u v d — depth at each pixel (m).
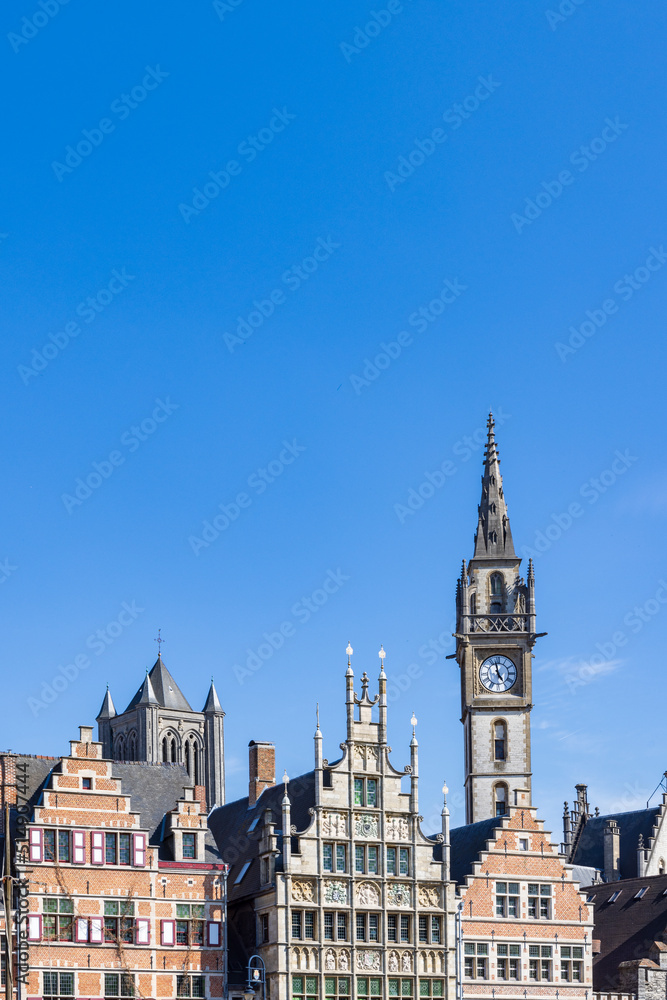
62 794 84.75
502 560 137.00
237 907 92.25
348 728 91.81
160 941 85.19
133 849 85.69
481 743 133.00
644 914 106.75
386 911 90.00
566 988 96.81
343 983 87.75
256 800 101.12
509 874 97.56
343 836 89.88
